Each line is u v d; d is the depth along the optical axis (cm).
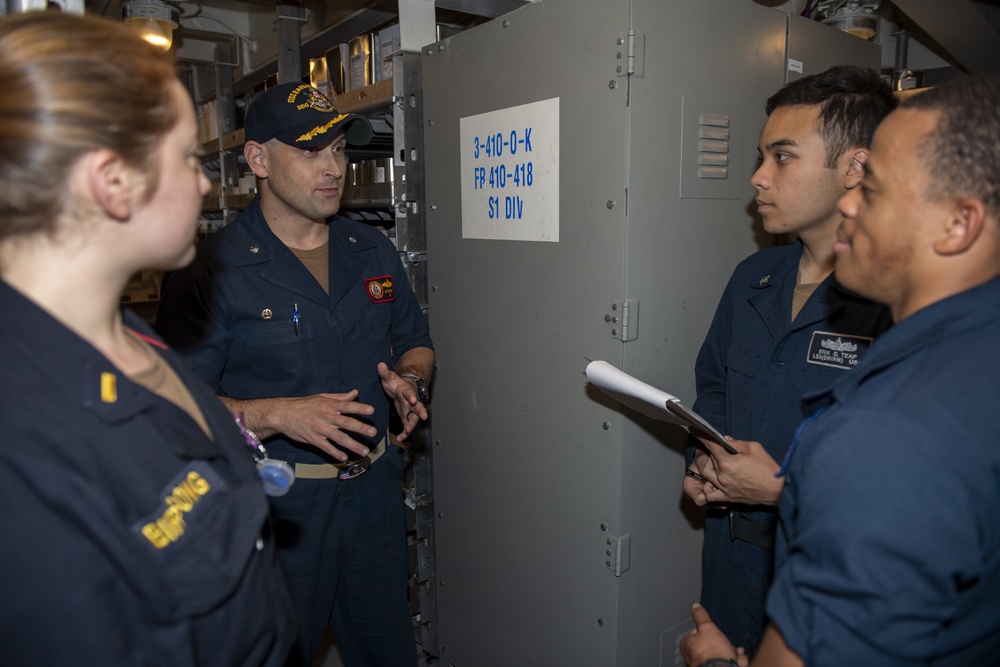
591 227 124
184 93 61
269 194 143
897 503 53
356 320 149
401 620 163
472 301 159
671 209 124
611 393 112
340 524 148
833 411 63
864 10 196
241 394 142
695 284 132
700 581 149
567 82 124
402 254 174
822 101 106
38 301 55
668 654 145
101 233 56
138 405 57
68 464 51
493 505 163
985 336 58
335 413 122
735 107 131
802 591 60
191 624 58
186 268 135
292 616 77
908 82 239
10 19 52
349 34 245
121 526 53
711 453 110
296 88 138
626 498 129
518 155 138
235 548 62
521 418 150
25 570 49
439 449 181
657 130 119
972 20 189
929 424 54
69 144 51
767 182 113
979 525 53
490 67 142
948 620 56
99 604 51
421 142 172
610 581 132
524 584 157
